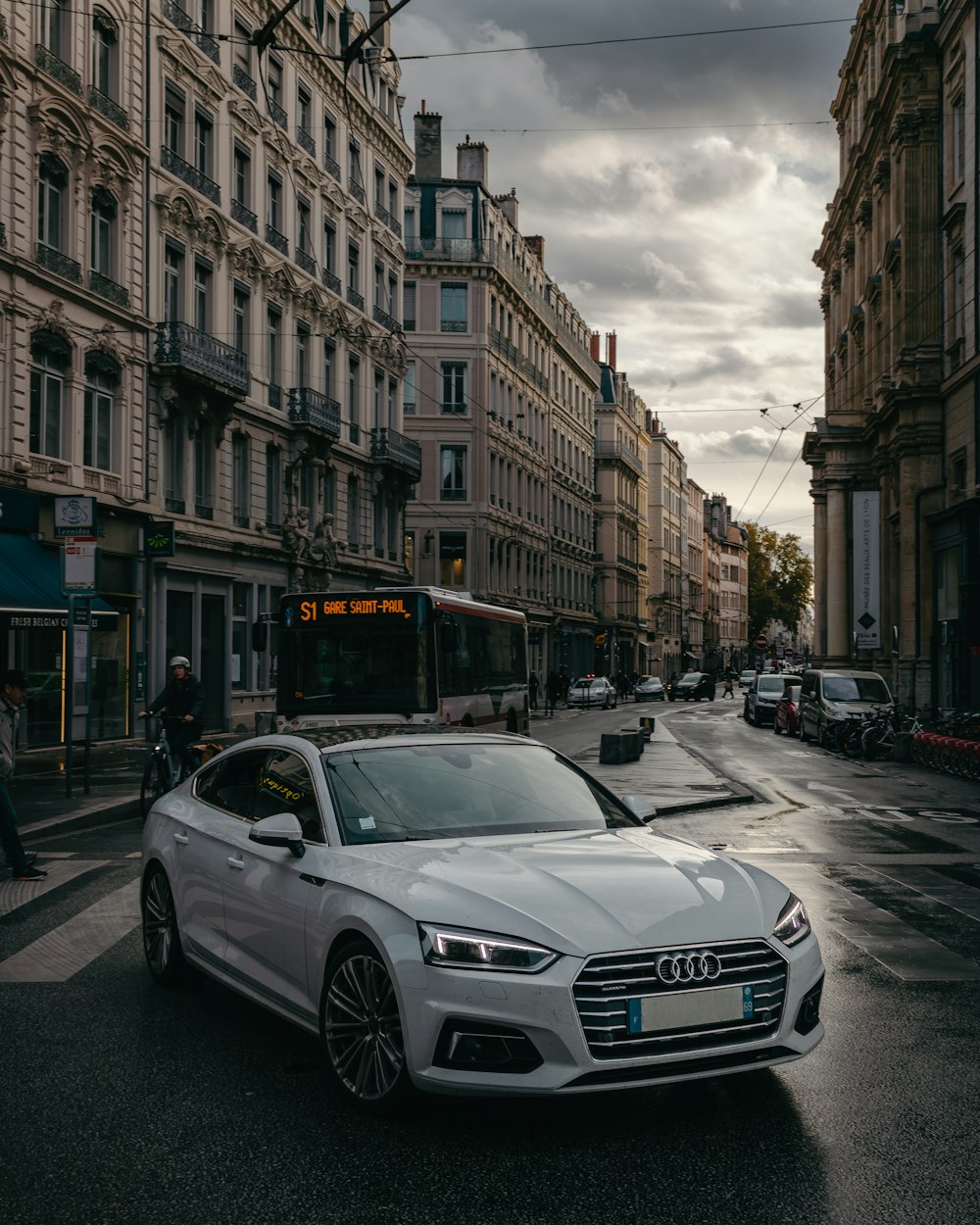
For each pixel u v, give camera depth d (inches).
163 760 592.4
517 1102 194.9
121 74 1056.2
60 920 339.6
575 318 3280.0
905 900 379.6
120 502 1040.8
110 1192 161.0
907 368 1492.4
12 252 887.1
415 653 639.8
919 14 1497.3
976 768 844.0
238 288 1299.2
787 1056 185.9
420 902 185.9
